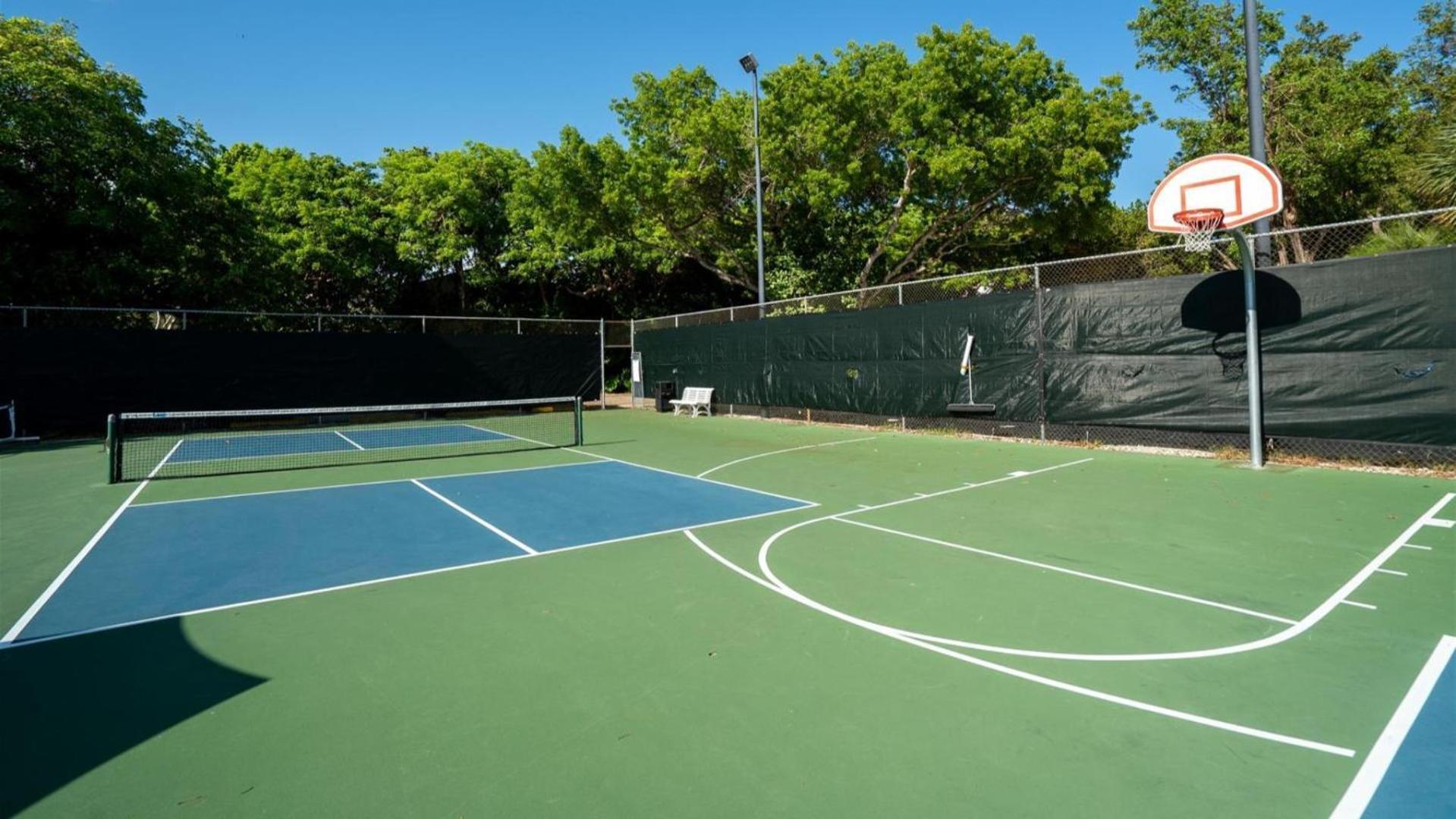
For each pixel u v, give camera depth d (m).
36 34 18.95
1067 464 10.79
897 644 4.29
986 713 3.45
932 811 2.71
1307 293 9.96
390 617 4.90
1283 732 3.23
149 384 19.23
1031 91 21.72
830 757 3.10
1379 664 3.90
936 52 19.81
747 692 3.72
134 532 7.55
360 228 27.62
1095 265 14.97
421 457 13.55
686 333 23.05
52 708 3.68
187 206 21.47
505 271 31.12
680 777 2.97
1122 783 2.86
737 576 5.68
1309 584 5.21
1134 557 5.95
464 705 3.64
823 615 4.78
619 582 5.57
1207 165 10.09
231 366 20.27
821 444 14.29
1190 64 22.11
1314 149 19.27
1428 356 9.06
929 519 7.46
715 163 22.45
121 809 2.83
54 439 17.70
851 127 20.28
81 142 18.95
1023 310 13.44
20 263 18.88
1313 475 9.25
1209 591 5.11
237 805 2.84
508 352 24.75
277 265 25.41
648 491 9.51
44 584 5.76
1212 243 10.59
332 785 2.97
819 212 22.19
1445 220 9.43
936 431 15.23
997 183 21.34
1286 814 2.66
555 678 3.93
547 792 2.89
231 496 9.55
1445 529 6.56
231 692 3.84
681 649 4.27
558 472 11.35
